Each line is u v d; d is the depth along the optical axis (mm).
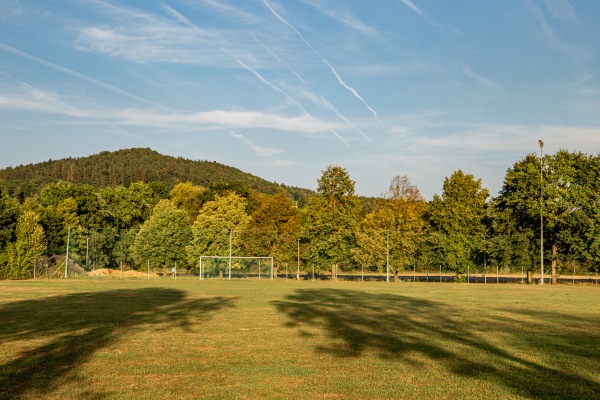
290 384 10672
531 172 61438
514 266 62219
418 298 34188
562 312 25438
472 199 66188
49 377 11180
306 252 69312
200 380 10992
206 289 41562
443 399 9625
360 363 12836
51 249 69188
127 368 12117
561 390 10336
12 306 26359
